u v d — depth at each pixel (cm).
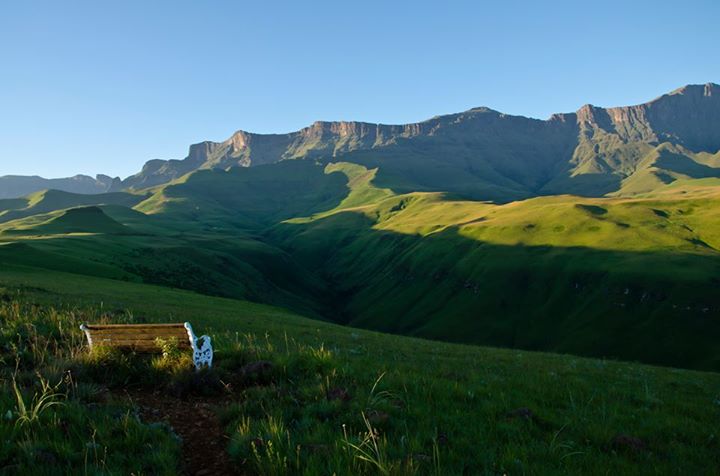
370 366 1367
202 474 668
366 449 684
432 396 1038
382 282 19450
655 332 11138
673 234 16250
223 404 957
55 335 1394
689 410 1230
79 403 838
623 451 816
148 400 969
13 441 676
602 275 13838
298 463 630
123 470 618
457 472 647
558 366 2289
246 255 19600
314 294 19525
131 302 4138
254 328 3131
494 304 14462
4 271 6378
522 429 862
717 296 11556
